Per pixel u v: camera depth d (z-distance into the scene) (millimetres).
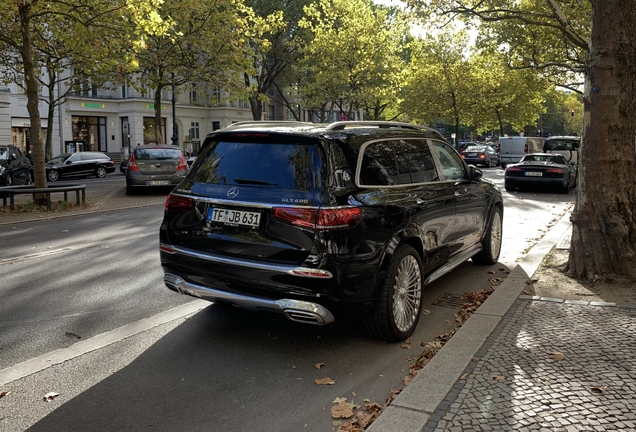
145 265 7441
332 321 4102
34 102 13938
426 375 3725
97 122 46094
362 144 4609
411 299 4762
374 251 4219
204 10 22422
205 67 23891
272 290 4055
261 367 4117
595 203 6020
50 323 5062
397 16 13969
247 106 53125
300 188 4109
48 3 14523
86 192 18562
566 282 6012
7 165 22578
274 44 39312
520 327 4648
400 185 4891
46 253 8242
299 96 37781
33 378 3910
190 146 47312
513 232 10109
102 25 14602
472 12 12234
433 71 44750
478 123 54312
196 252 4430
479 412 3211
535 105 50469
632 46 5820
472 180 6445
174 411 3451
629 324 4672
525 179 17938
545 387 3510
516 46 26219
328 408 3502
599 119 5945
